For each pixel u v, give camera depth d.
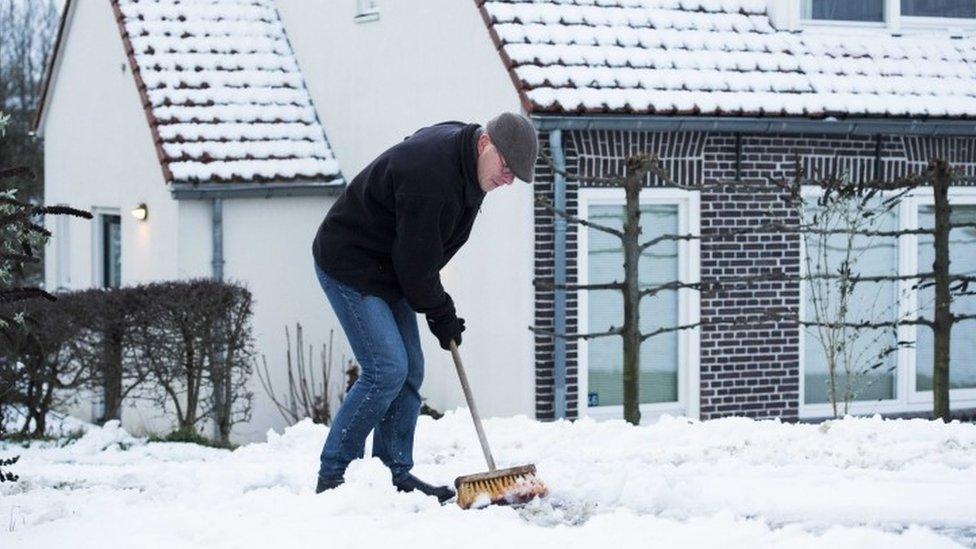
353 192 6.86
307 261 18.52
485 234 15.80
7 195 7.32
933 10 17.52
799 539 5.86
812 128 15.61
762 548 5.81
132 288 15.12
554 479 7.41
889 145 16.22
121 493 7.96
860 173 16.09
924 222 16.52
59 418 16.22
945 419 12.59
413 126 17.25
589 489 7.11
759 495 7.06
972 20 17.69
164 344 14.98
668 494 6.91
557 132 14.68
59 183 22.91
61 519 6.92
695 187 13.67
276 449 10.46
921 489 7.21
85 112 21.41
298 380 18.44
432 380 17.19
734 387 15.77
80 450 13.29
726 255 15.62
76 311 14.88
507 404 15.49
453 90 16.36
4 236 7.29
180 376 15.06
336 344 18.64
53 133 23.23
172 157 17.69
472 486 6.75
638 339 12.59
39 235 7.48
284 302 18.36
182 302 14.93
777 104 15.38
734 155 15.58
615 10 15.97
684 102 14.98
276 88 19.44
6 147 32.78
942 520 6.58
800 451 8.66
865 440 9.05
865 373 15.20
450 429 10.30
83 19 21.39
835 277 13.91
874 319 16.34
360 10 18.58
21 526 6.92
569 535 6.07
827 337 15.03
